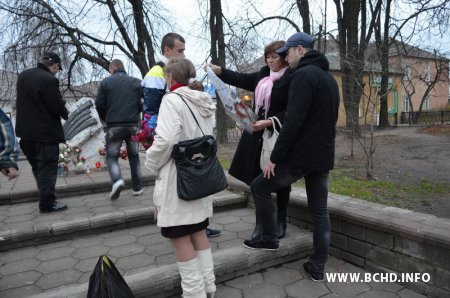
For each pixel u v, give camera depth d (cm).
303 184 459
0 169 204
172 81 239
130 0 1249
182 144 216
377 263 287
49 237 334
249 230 358
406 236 261
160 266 279
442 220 274
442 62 2111
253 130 283
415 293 260
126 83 412
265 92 290
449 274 241
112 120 404
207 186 218
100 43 1354
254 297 258
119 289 201
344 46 945
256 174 298
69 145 556
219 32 1270
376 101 568
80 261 296
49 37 1280
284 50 272
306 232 345
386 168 598
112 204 414
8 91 1363
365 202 332
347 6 1196
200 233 242
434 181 488
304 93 240
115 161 404
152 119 306
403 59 810
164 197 220
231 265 279
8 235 318
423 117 2602
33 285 259
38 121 365
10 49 1241
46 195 379
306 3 1168
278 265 305
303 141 251
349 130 722
